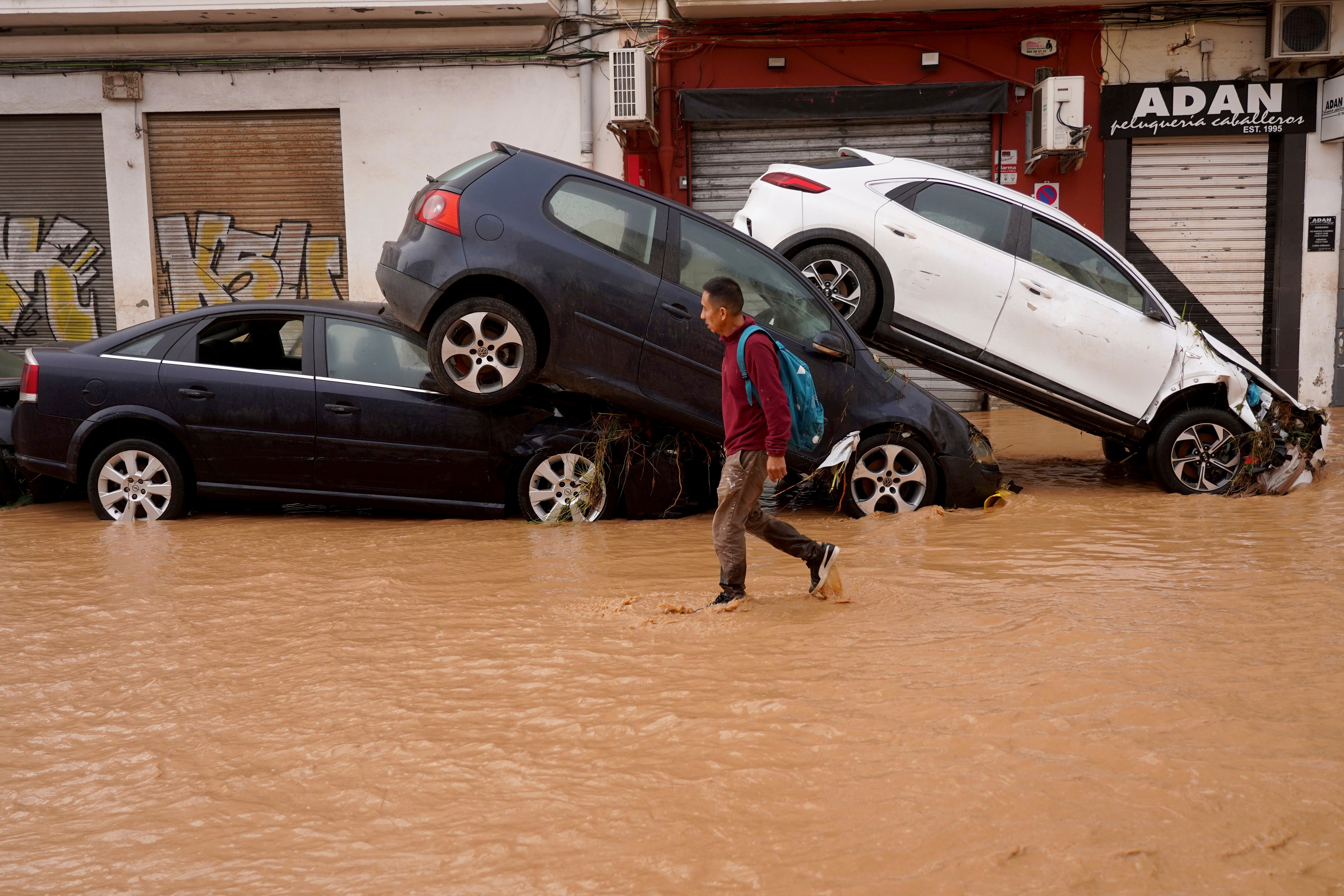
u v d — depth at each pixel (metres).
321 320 7.32
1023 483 8.87
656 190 13.13
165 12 12.40
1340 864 2.48
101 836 2.83
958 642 4.20
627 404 7.13
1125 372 7.98
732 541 4.86
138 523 7.22
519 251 6.86
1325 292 12.95
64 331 13.62
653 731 3.35
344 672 4.04
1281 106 12.62
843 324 7.39
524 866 2.57
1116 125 12.77
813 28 12.86
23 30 12.89
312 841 2.75
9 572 5.78
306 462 7.18
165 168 13.30
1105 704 3.45
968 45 12.81
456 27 12.83
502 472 7.29
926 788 2.88
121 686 3.97
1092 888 2.39
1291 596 4.83
